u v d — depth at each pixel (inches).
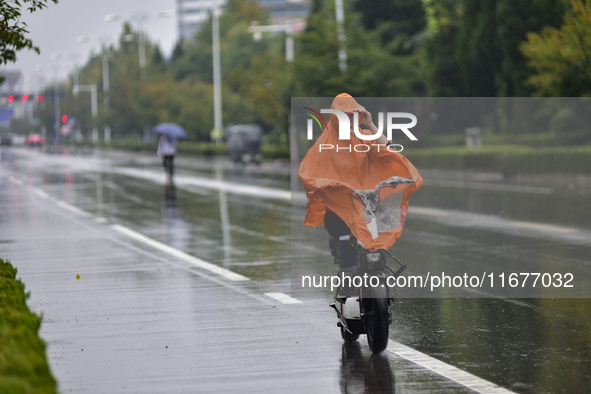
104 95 6550.2
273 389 456.8
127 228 1366.9
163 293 768.3
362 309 522.3
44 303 724.0
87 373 493.7
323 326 616.1
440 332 590.9
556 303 689.0
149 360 523.8
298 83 3203.7
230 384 467.5
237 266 934.4
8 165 4089.6
